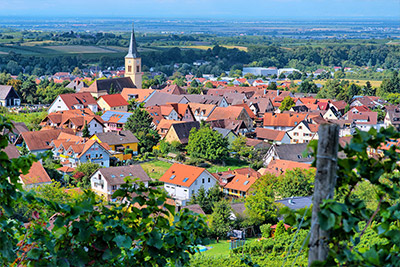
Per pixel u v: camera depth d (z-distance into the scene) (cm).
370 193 3456
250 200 6944
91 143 10225
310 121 14875
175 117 15338
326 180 1097
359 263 1148
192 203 8038
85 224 1367
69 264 1361
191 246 1691
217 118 15288
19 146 10738
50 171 9119
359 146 1161
